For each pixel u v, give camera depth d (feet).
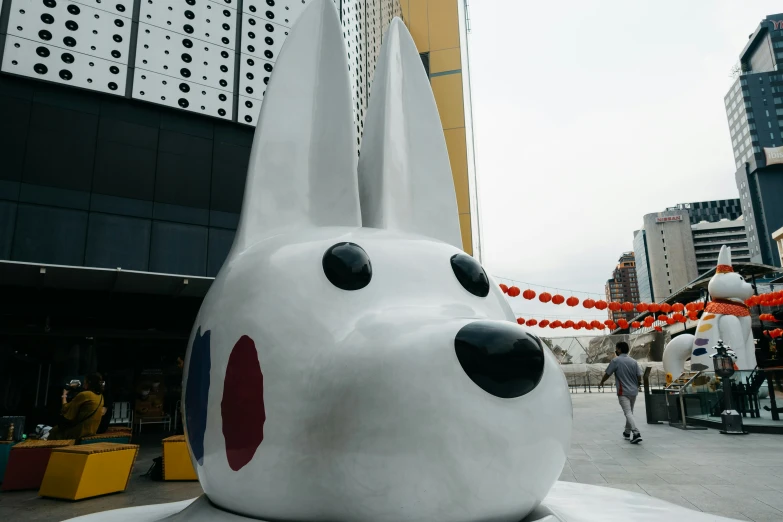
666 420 41.11
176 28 41.73
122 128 38.93
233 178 42.29
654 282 484.74
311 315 7.34
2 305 36.50
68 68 37.40
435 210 10.66
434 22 87.35
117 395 44.14
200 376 8.05
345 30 62.08
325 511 6.81
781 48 451.94
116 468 21.30
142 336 44.88
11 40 36.04
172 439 24.13
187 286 34.83
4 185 34.55
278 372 7.12
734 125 446.60
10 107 35.68
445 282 8.16
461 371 6.23
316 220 9.41
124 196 38.09
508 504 6.55
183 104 41.09
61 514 17.84
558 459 6.87
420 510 6.27
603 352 109.91
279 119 9.71
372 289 7.65
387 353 6.42
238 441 7.23
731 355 37.55
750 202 417.90
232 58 43.75
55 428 26.09
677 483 18.90
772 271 62.23
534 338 6.64
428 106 11.26
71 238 35.83
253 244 9.02
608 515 9.17
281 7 46.65
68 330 42.16
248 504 7.22
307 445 6.75
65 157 36.68
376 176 9.99
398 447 6.12
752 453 25.50
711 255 496.23
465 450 6.14
